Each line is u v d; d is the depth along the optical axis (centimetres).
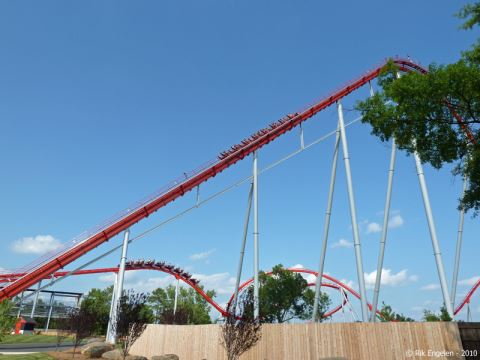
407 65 5606
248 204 4888
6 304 3588
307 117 5181
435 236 3594
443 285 3381
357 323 1847
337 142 4547
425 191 3819
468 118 1770
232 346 2177
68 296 11075
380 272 4084
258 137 5091
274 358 2150
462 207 1966
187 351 2761
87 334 3450
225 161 5078
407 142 1895
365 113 1989
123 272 4775
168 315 6084
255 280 4081
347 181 4044
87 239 4647
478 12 1703
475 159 1750
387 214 4316
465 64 1628
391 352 1702
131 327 2811
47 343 5331
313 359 1961
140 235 5009
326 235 4175
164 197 5003
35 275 4341
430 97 1659
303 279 8056
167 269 7119
